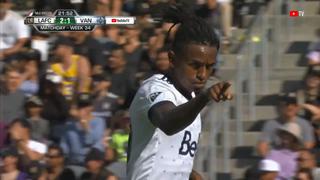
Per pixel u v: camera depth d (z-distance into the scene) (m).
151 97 7.40
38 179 16.42
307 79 18.86
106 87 18.92
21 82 18.66
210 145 17.36
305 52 21.11
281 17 21.59
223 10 21.22
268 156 16.59
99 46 19.64
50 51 20.30
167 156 7.62
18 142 16.94
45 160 16.59
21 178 16.47
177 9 7.70
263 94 20.09
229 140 18.72
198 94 7.11
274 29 21.27
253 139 18.84
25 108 18.02
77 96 18.53
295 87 20.16
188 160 7.75
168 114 7.00
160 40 19.61
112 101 18.75
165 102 7.31
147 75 18.52
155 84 7.51
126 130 17.75
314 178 16.59
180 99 7.46
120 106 18.80
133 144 7.76
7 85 18.28
